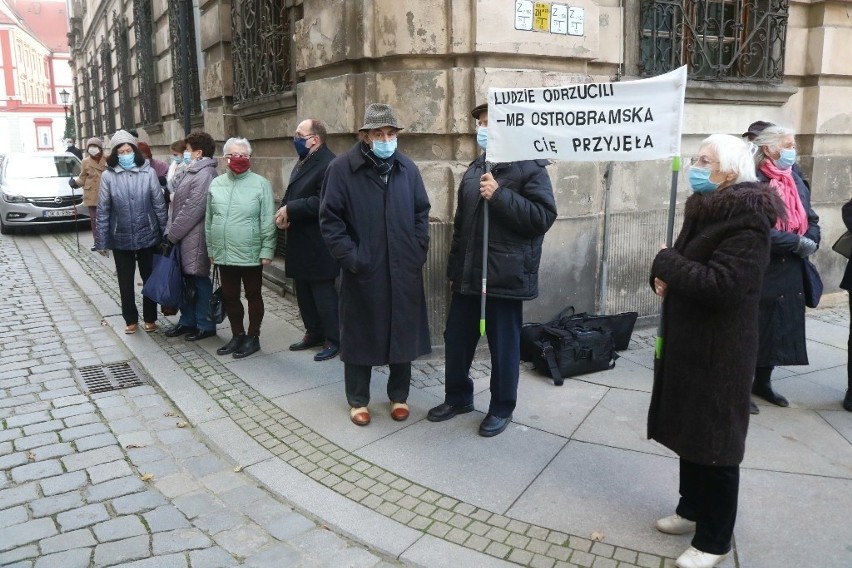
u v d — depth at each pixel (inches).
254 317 214.8
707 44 244.1
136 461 148.8
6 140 2395.4
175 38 456.1
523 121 139.5
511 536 116.2
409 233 155.4
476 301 155.6
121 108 730.8
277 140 308.2
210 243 208.8
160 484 139.0
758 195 95.9
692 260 100.0
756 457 140.6
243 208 203.9
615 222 222.2
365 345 155.5
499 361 151.1
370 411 169.3
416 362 200.8
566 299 214.8
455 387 162.2
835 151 271.3
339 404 174.2
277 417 167.3
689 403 101.9
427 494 130.2
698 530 106.2
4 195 507.8
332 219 152.0
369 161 151.7
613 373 190.9
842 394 174.7
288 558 114.3
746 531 114.9
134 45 635.5
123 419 171.2
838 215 271.7
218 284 265.3
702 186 104.0
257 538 120.0
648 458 141.5
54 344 235.6
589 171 211.3
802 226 159.6
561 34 199.3
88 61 1073.5
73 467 146.0
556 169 204.2
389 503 127.8
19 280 345.7
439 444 150.0
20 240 494.3
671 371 104.6
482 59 192.1
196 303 230.4
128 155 231.8
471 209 149.5
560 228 208.7
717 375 99.3
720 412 99.6
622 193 223.5
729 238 96.4
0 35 2327.8
